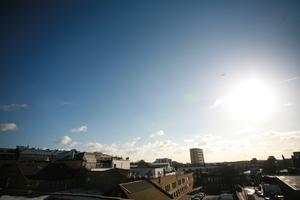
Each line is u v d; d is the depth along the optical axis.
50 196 13.03
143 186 27.72
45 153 63.88
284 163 120.75
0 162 51.66
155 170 51.53
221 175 90.06
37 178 40.88
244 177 90.38
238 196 41.72
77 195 12.87
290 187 26.48
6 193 13.94
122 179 39.19
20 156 58.66
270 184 54.66
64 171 46.28
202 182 89.38
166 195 29.94
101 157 62.19
